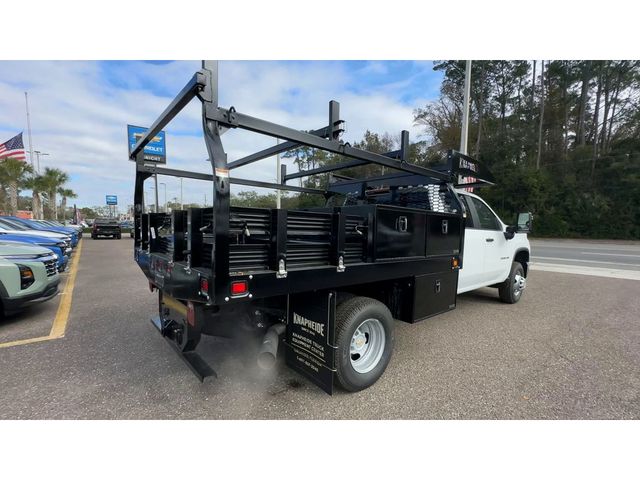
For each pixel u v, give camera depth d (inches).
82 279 297.9
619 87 1215.6
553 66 1312.7
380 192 182.1
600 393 106.0
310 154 350.9
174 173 138.6
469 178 175.6
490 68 1374.3
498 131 1302.9
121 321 174.4
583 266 425.1
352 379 100.1
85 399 98.2
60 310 196.1
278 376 113.0
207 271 79.0
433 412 94.2
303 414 92.1
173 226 95.3
